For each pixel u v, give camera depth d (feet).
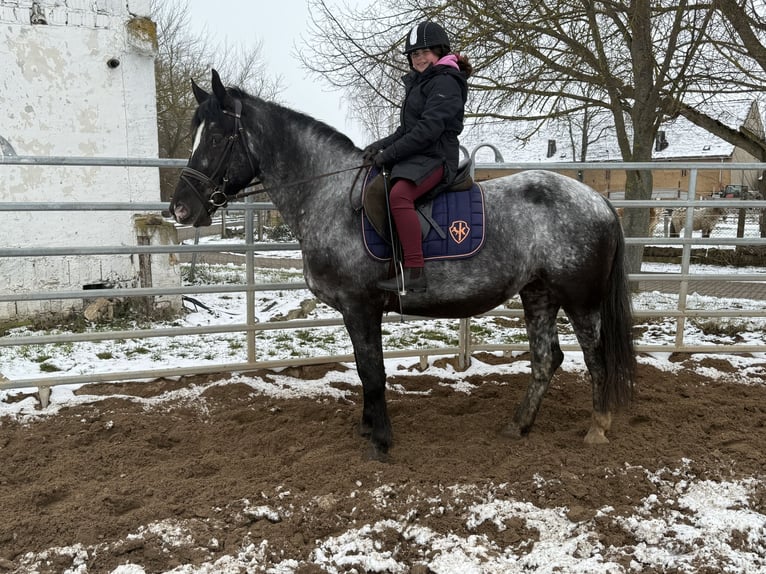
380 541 9.14
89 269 23.86
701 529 9.34
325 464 11.32
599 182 106.73
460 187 11.25
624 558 8.70
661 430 12.99
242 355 19.17
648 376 16.66
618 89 33.24
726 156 102.27
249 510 9.82
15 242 22.41
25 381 14.37
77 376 14.80
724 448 12.05
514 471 11.00
